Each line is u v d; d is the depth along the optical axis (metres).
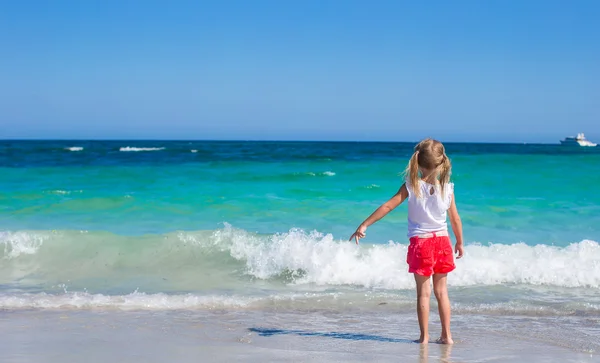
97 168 19.08
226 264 6.82
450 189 3.92
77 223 9.53
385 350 3.79
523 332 4.36
